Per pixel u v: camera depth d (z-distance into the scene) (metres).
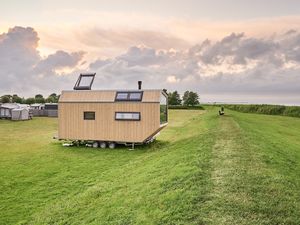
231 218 7.53
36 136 32.84
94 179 14.95
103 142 25.42
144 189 10.79
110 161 19.55
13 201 12.25
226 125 30.69
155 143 26.67
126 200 10.15
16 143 27.88
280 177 10.50
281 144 20.30
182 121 51.62
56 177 15.77
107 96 25.42
